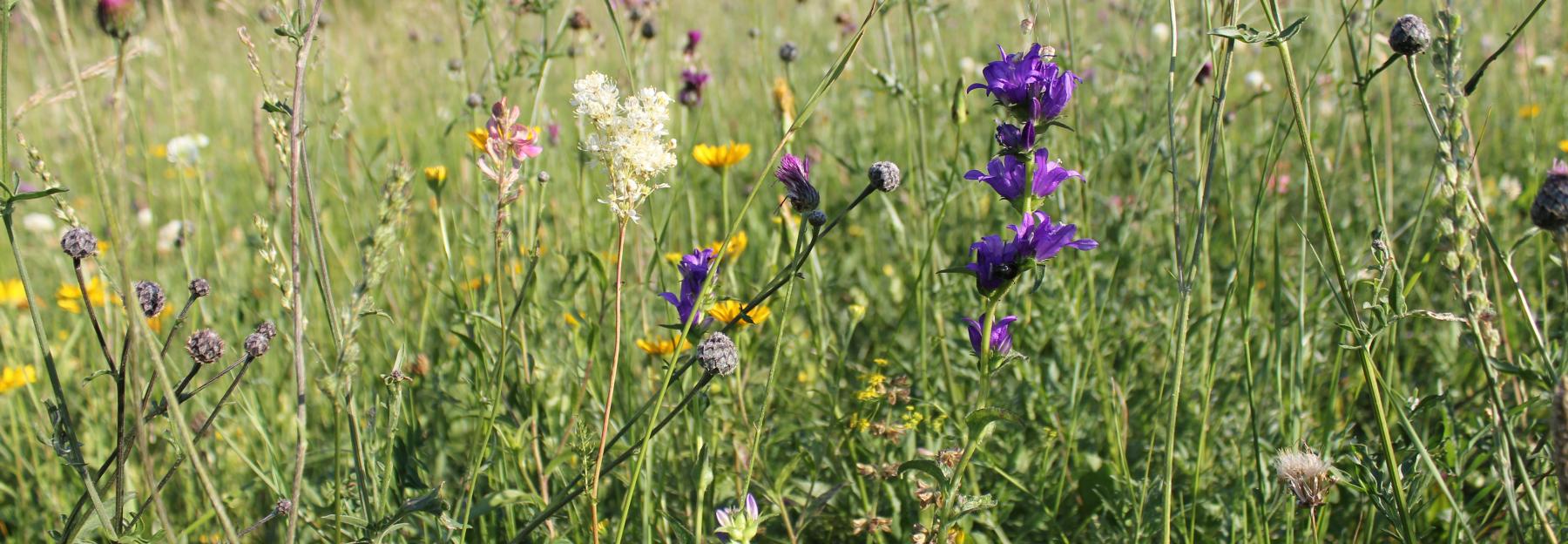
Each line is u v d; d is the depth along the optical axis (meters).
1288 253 1.42
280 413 1.28
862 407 1.14
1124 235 1.23
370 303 0.84
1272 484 1.06
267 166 1.16
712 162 1.20
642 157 0.89
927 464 0.90
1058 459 1.18
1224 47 0.93
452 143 1.88
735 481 1.08
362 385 1.22
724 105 2.21
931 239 1.14
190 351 0.87
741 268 1.44
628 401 1.15
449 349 1.27
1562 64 1.97
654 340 1.26
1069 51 1.22
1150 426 1.20
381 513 0.90
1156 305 1.30
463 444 1.20
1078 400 1.15
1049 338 1.27
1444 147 0.83
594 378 1.19
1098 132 1.46
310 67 0.95
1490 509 1.00
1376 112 1.66
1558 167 0.80
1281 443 1.10
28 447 1.26
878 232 1.62
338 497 0.86
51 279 1.73
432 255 1.55
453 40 2.43
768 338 1.28
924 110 1.71
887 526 1.04
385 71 2.35
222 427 1.22
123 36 0.85
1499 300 1.14
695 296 0.96
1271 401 1.20
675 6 2.45
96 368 1.35
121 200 0.84
